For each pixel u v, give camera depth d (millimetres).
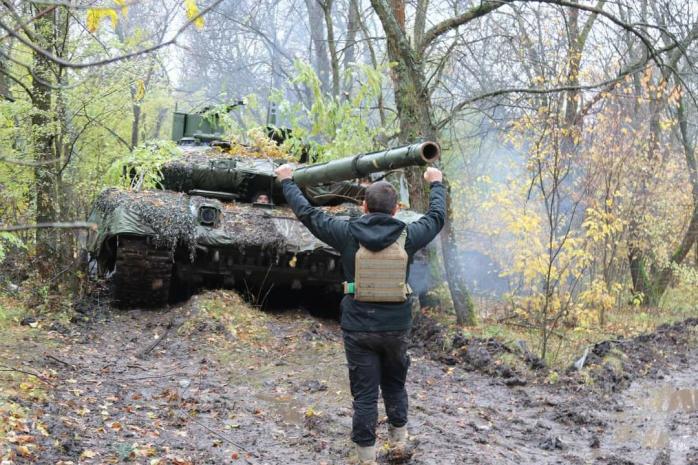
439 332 9438
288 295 11070
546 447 5836
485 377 8062
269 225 9617
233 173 10555
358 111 11914
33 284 9852
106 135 14625
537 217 10969
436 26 10672
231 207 10039
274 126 12469
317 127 11727
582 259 10453
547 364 8492
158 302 9805
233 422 5867
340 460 5176
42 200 10539
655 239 15891
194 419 5875
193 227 9242
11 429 4871
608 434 6320
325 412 6223
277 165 11102
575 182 12812
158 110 23672
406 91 10500
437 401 6953
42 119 10367
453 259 10719
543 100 12461
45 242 10328
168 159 10688
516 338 9359
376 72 11547
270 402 6523
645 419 6797
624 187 13922
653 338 11133
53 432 5027
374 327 4672
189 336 8539
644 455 5746
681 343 11227
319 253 9531
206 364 7613
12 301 9508
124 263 9180
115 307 9781
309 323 9523
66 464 4535
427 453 5340
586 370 8320
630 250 15672
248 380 7168
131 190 10000
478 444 5691
